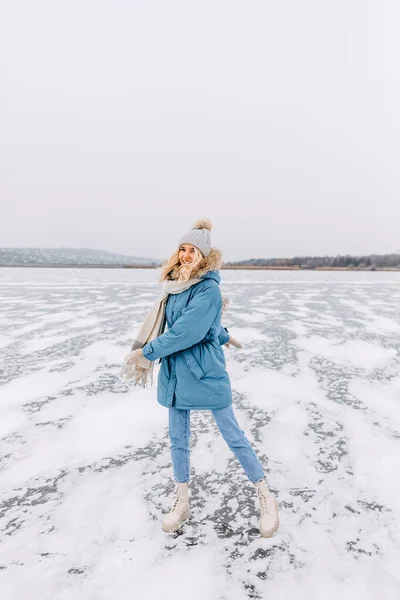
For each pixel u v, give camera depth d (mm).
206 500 1976
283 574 1452
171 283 1689
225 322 8016
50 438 2719
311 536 1678
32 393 3654
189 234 1661
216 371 1711
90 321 7953
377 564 1505
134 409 3268
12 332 6738
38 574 1454
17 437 2736
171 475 2234
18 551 1588
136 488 2092
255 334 6703
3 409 3258
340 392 3693
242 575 1447
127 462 2389
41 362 4773
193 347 1705
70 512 1870
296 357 5082
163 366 1765
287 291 16828
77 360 4871
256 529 1731
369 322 8047
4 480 2174
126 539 1664
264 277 35906
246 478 2199
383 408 3283
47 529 1737
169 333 1604
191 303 1628
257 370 4461
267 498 1746
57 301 11898
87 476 2219
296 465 2338
